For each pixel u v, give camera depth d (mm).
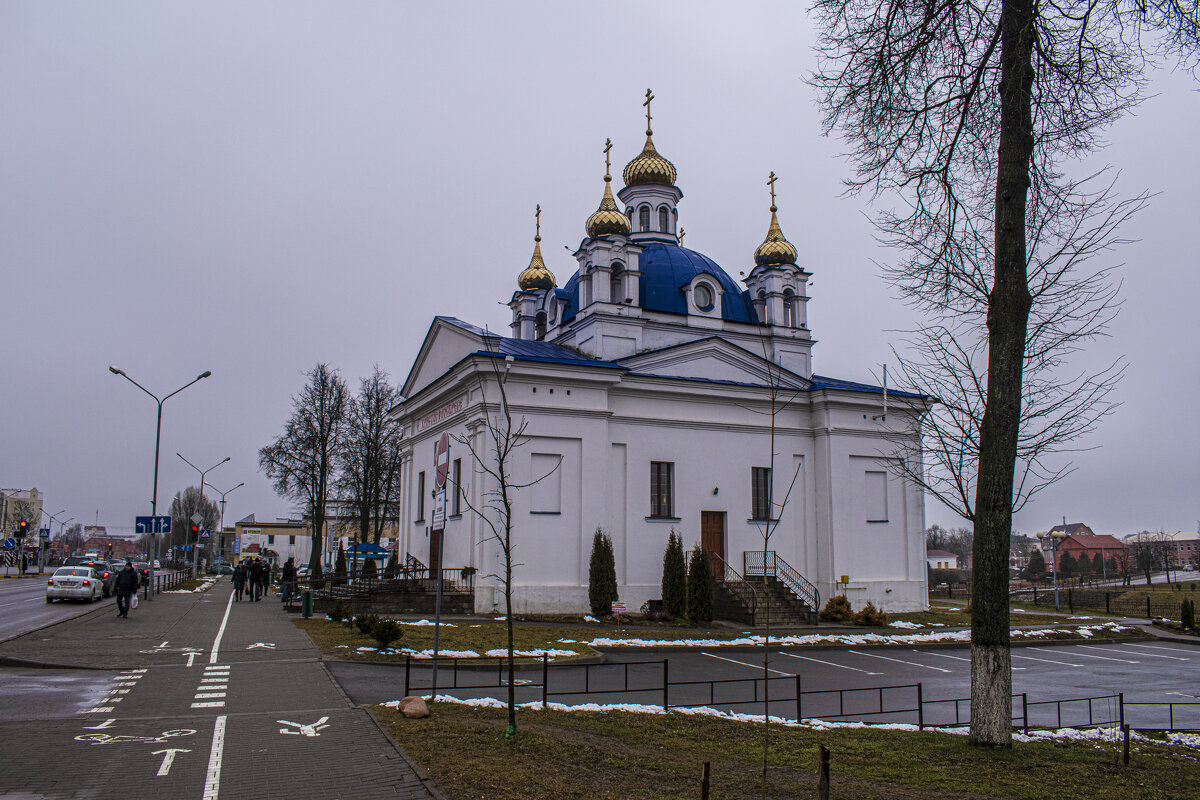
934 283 15062
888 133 15078
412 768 10516
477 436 33406
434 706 14367
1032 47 13672
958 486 14656
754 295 44062
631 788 10070
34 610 33469
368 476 59000
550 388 34125
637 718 14602
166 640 22812
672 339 40375
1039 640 32812
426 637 23953
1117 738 15242
